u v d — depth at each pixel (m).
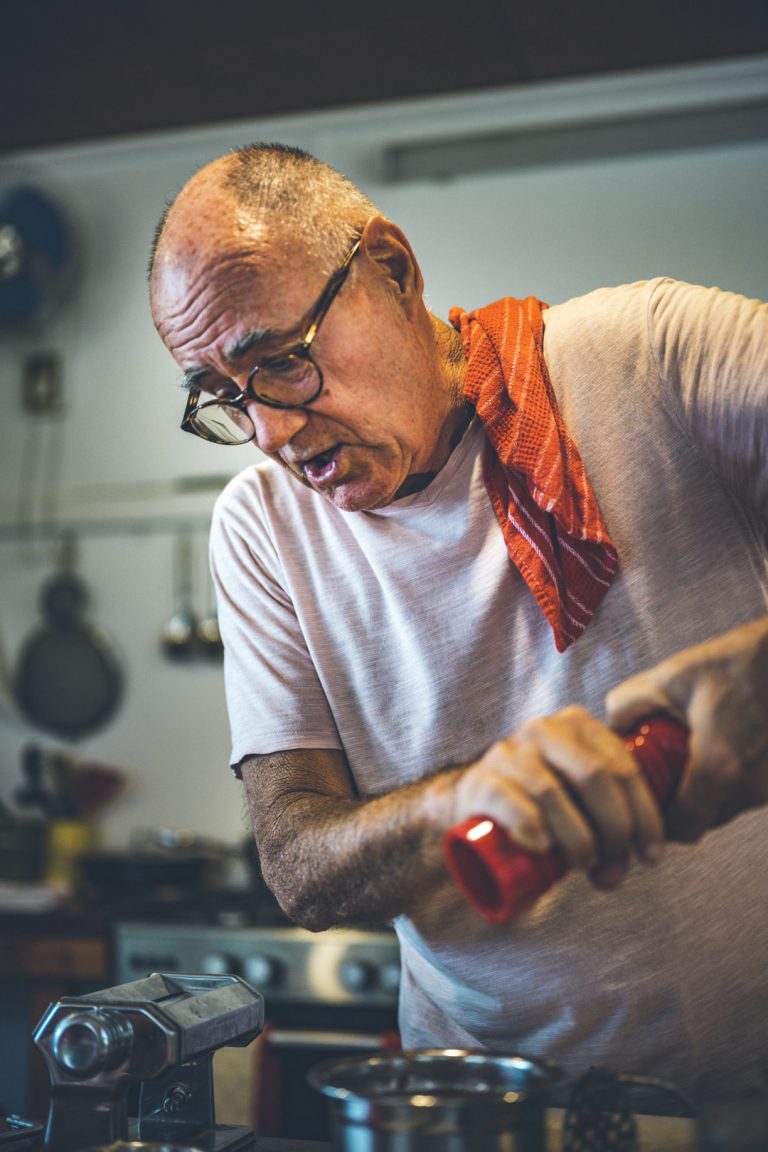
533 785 0.66
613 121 2.94
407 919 1.19
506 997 1.14
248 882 3.03
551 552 1.08
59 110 3.05
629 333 1.11
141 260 3.31
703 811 0.74
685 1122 0.82
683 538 1.10
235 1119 2.04
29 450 3.37
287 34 2.62
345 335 1.00
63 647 3.31
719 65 2.84
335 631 1.19
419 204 3.08
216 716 3.19
